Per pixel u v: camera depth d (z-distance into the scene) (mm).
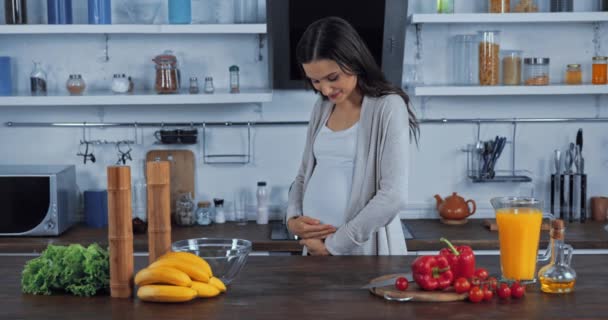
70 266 1898
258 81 3936
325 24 2299
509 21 3598
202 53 3914
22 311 1771
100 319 1706
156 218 1979
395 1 3506
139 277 1840
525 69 3695
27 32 3576
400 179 2314
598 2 3889
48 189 3479
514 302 1793
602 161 3971
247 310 1756
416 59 3896
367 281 1989
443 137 3945
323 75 2305
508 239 1918
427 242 3395
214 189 3955
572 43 3930
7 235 3492
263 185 3832
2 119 3916
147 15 3645
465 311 1730
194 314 1731
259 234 3574
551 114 3953
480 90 3602
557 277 1846
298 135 3936
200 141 3932
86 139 3932
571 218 3797
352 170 2475
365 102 2422
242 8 3719
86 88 3918
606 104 3947
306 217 2459
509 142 3943
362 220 2322
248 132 3920
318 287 1938
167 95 3602
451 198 3766
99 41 3895
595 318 1677
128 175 1868
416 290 1840
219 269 1920
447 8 3674
